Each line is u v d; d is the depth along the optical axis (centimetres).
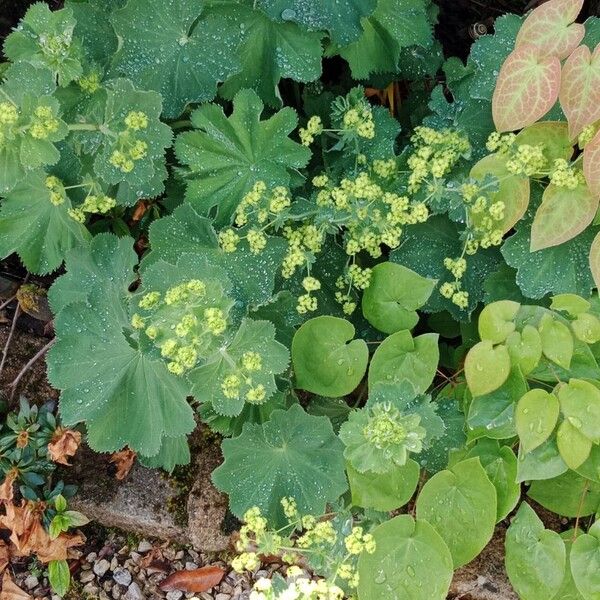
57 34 50
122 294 54
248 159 55
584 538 52
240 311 52
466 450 54
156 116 51
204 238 54
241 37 55
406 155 57
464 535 51
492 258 58
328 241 58
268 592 46
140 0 53
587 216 51
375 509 53
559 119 53
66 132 47
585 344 52
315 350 52
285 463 54
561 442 49
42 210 56
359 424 48
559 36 48
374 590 50
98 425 53
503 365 50
